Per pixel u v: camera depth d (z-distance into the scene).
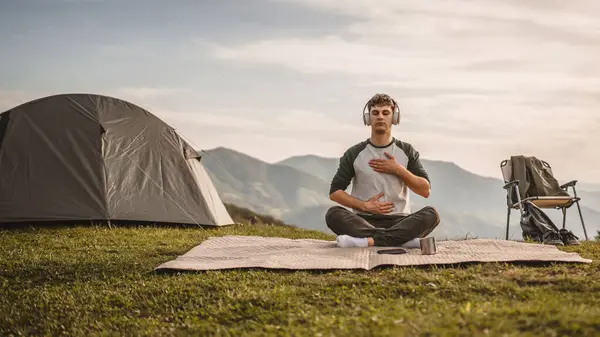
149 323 6.52
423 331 5.09
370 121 9.78
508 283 6.83
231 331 5.92
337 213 9.35
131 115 14.59
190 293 7.21
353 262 7.99
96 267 8.91
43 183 13.22
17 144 13.59
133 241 11.39
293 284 7.29
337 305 6.51
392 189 9.48
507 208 11.98
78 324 6.71
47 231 12.38
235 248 9.58
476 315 5.41
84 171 13.44
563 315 5.23
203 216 13.90
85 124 14.03
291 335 5.51
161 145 14.45
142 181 13.77
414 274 7.33
